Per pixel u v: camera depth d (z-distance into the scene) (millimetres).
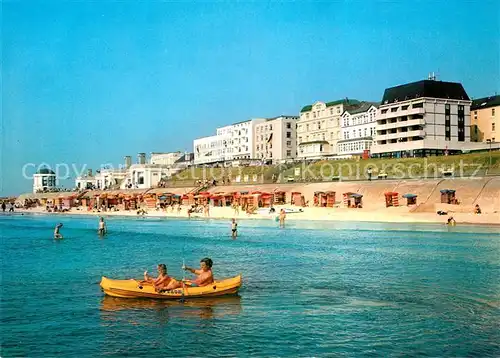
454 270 38781
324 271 38750
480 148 132375
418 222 82125
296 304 28609
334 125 171125
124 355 20984
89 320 25656
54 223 112500
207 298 29938
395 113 141250
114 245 60656
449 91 140750
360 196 104125
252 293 31266
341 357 20766
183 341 22625
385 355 20938
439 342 22344
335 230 74500
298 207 110062
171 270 41375
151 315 26516
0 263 45188
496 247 52469
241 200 126188
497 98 144250
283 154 190000
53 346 22031
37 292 31812
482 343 22219
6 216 152750
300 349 21594
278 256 47500
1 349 21578
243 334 23453
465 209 89188
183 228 87312
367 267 40500
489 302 28781
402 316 26156
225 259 45875
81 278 37000
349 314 26547
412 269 39375
